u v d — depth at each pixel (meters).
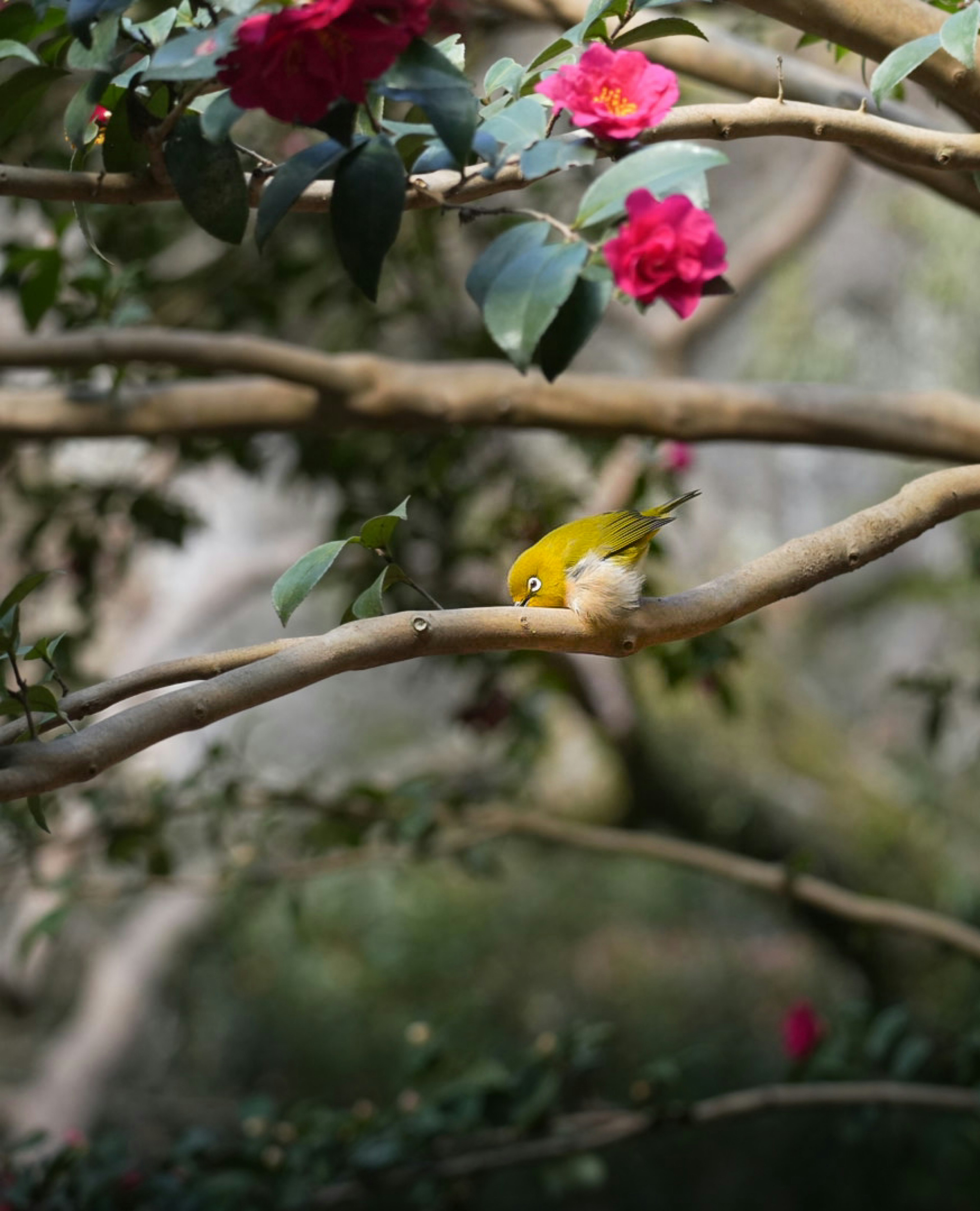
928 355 8.59
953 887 5.66
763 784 5.91
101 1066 6.90
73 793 3.63
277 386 3.05
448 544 3.91
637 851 3.73
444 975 9.59
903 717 9.19
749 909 10.31
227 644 9.75
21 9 2.29
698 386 3.01
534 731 4.02
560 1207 6.85
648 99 2.22
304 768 10.37
